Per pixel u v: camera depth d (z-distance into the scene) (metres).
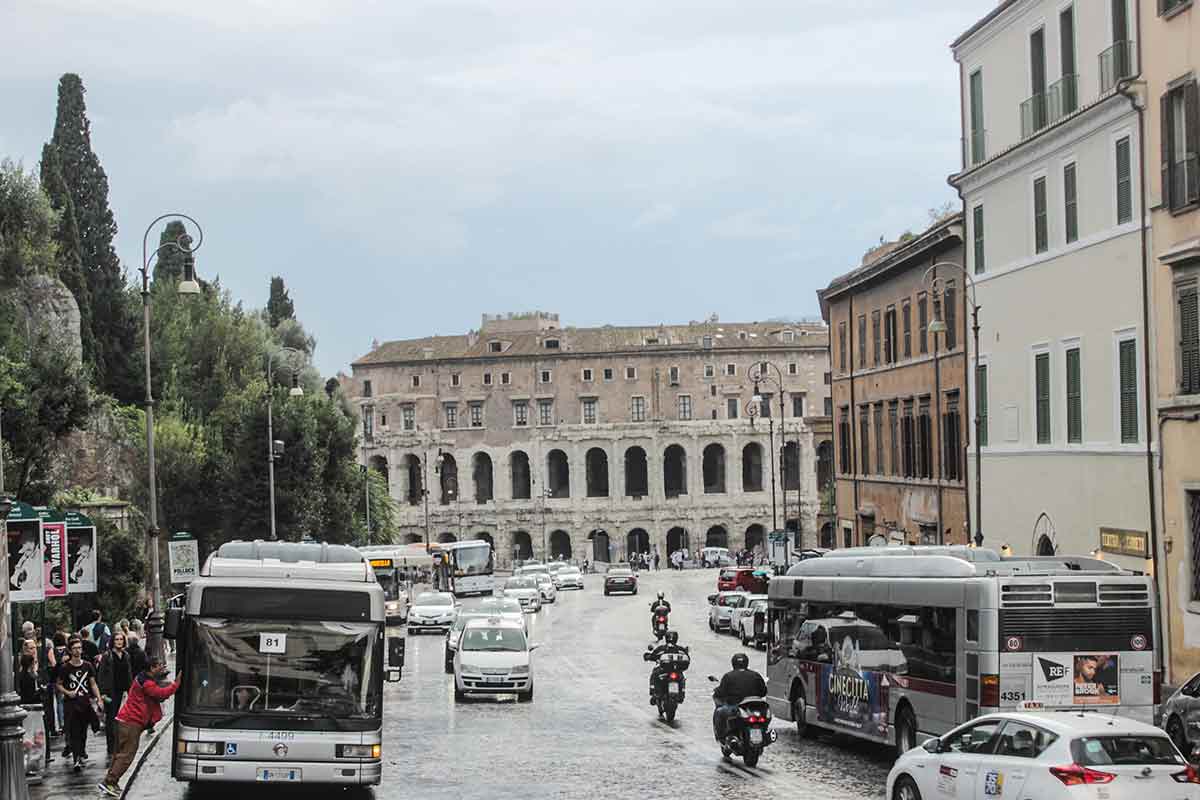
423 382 188.12
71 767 27.64
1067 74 46.53
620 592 116.12
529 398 184.75
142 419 84.00
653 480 183.50
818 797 24.17
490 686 41.97
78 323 67.06
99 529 54.56
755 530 187.88
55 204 81.81
